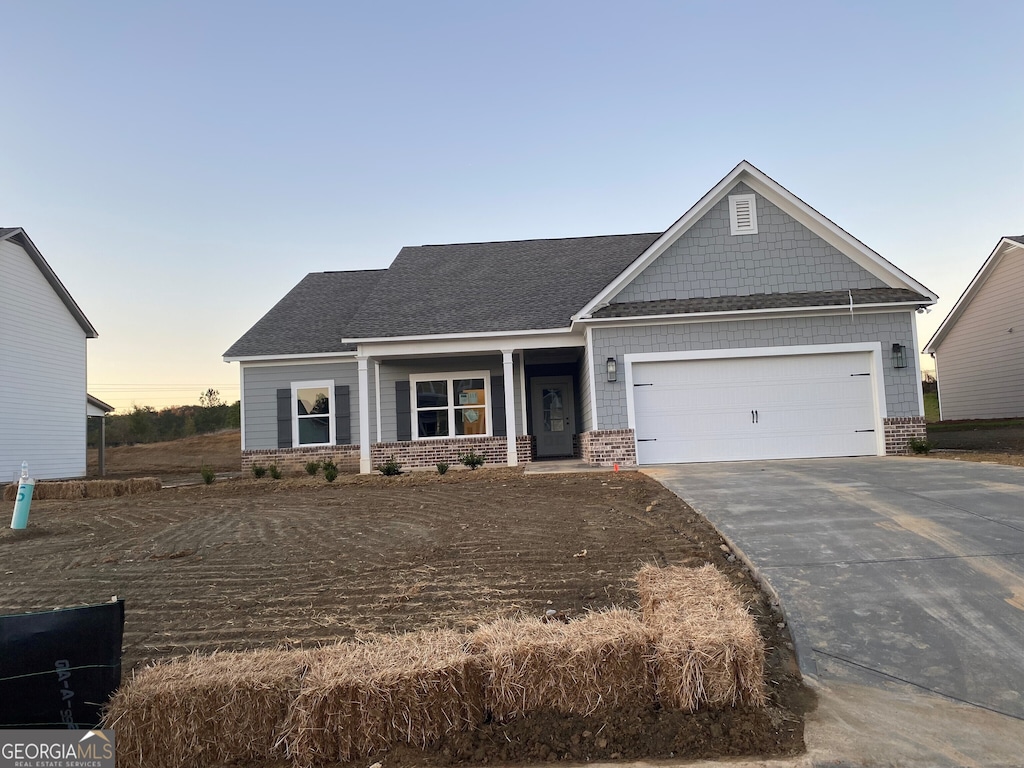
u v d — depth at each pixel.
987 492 8.48
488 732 3.95
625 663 4.07
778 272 14.80
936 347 26.70
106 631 3.73
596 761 3.71
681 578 5.27
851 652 4.81
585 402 16.89
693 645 4.02
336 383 18.25
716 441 14.31
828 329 14.22
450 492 11.79
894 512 7.73
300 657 4.14
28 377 21.00
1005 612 5.14
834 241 14.69
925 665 4.60
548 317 16.30
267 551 7.95
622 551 7.11
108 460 35.97
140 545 8.67
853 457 13.81
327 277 22.83
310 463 16.81
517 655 4.04
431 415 17.88
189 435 50.03
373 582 6.50
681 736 3.84
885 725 3.99
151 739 3.73
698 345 14.36
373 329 16.30
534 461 17.88
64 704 3.61
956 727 3.95
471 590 6.13
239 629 5.46
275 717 3.84
